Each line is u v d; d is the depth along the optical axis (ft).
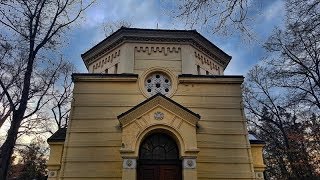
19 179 116.67
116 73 60.34
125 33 62.44
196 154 46.75
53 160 52.29
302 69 86.28
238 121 54.49
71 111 53.62
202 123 53.78
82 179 48.14
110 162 49.67
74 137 51.44
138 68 59.77
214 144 52.08
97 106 54.49
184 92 56.80
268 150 121.60
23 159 116.98
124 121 48.57
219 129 53.57
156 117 49.39
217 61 69.51
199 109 55.21
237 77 58.23
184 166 46.06
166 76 59.41
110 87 56.34
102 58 66.90
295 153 105.70
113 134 52.03
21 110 42.91
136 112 49.26
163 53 61.82
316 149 99.66
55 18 48.98
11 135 41.45
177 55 61.87
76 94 55.26
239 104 56.13
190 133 48.32
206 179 48.98
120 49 63.26
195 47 64.54
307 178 100.22
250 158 51.31
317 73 76.02
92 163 49.49
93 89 55.93
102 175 48.57
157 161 48.91
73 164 49.21
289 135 109.50
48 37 47.93
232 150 51.83
